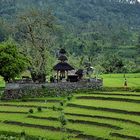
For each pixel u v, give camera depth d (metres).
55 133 82.38
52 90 125.75
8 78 133.62
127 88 128.12
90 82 130.25
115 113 96.25
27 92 124.69
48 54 142.50
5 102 120.38
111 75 187.25
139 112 93.75
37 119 95.12
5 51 131.38
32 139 78.50
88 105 104.81
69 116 94.94
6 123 93.56
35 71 138.88
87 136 78.25
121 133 77.38
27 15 142.88
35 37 141.62
